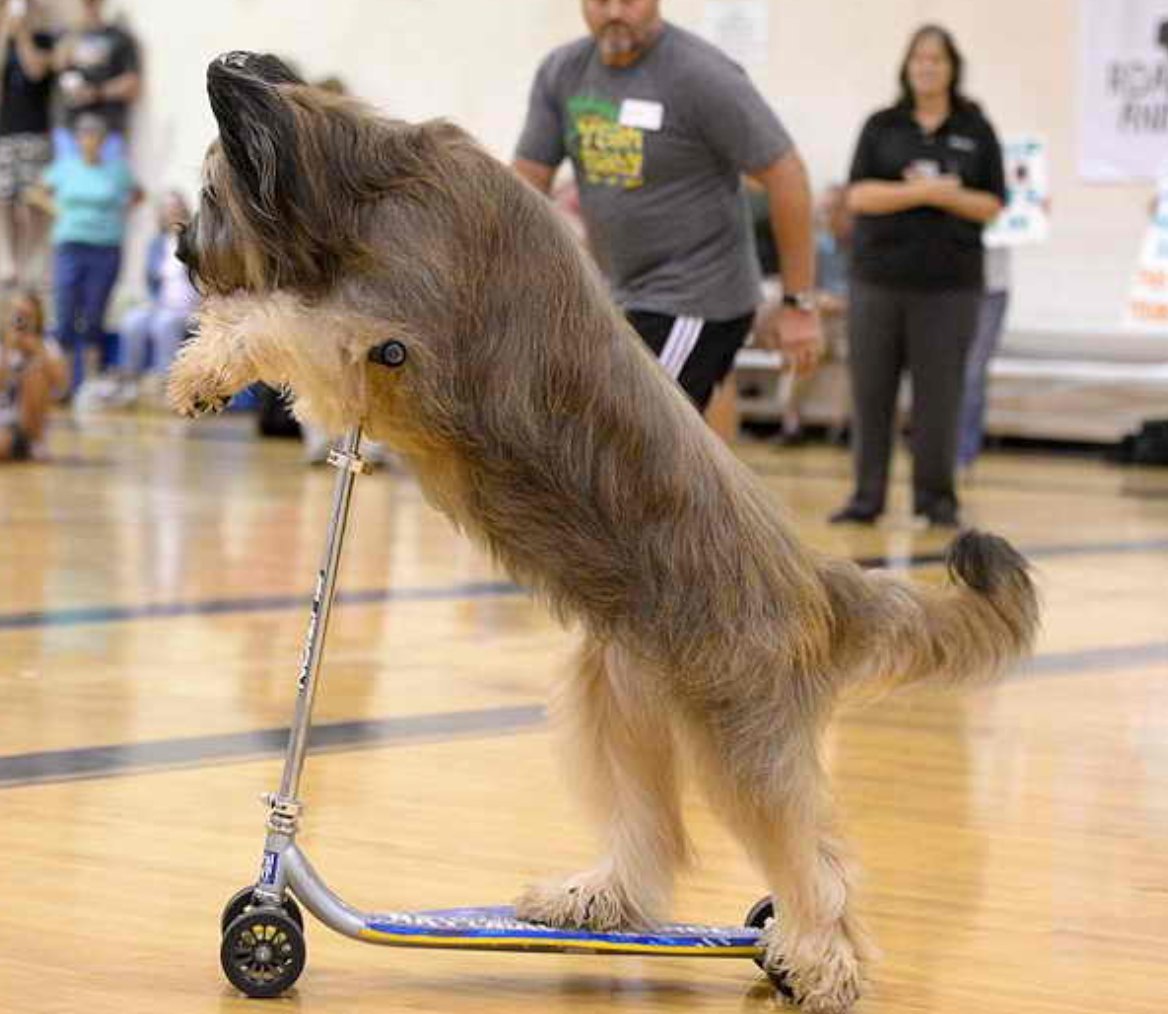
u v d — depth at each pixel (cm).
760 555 448
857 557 1160
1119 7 1938
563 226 446
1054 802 645
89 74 2369
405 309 426
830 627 458
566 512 440
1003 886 552
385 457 1661
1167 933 514
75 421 2094
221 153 429
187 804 608
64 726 708
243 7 2312
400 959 482
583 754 481
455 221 430
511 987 466
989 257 1666
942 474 1321
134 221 2412
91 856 550
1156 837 606
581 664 479
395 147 432
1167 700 808
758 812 444
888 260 1288
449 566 1122
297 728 458
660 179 739
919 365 1302
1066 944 504
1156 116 1933
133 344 2264
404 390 429
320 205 424
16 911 501
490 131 2177
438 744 697
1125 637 939
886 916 522
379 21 2222
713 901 532
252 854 557
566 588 444
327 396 424
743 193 761
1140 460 1825
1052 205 1978
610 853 484
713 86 731
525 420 434
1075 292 1973
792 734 446
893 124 1282
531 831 589
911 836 601
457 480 442
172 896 518
